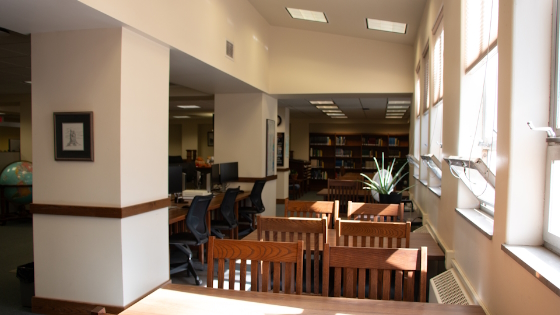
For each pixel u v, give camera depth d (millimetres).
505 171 1630
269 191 6973
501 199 1673
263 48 6332
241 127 6605
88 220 3043
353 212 3264
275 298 1659
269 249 1877
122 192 2990
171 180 4762
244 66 5480
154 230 3373
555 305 1155
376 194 4520
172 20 3535
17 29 3047
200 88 6102
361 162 13727
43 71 3117
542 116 1551
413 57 6277
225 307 1569
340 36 6535
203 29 4184
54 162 3113
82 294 3074
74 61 3049
